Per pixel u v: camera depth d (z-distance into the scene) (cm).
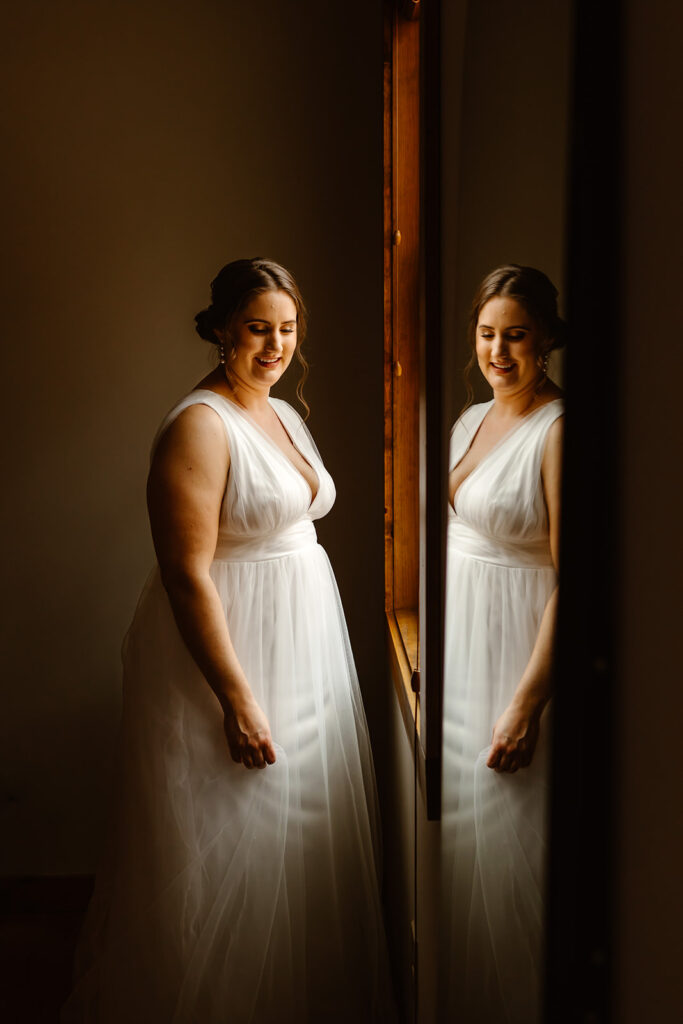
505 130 60
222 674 184
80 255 253
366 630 266
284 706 197
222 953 192
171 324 256
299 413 257
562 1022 38
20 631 266
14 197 251
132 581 265
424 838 147
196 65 247
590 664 38
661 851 33
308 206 252
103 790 273
